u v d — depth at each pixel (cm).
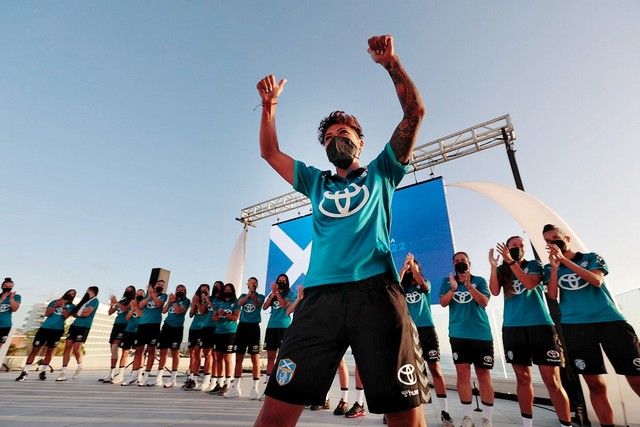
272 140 156
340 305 108
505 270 361
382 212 131
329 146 147
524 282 330
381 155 142
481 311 372
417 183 675
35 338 617
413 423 95
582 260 325
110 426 284
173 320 652
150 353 638
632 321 384
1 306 638
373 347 99
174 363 634
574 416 397
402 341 102
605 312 290
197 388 609
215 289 680
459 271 401
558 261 320
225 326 598
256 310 581
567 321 306
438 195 642
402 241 657
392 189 140
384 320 103
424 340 418
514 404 517
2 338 625
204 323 639
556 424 369
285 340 110
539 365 313
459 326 373
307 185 150
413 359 103
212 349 650
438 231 623
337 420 372
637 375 267
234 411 384
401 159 135
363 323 103
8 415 315
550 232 343
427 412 445
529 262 354
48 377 655
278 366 104
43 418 306
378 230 124
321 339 105
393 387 94
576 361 293
